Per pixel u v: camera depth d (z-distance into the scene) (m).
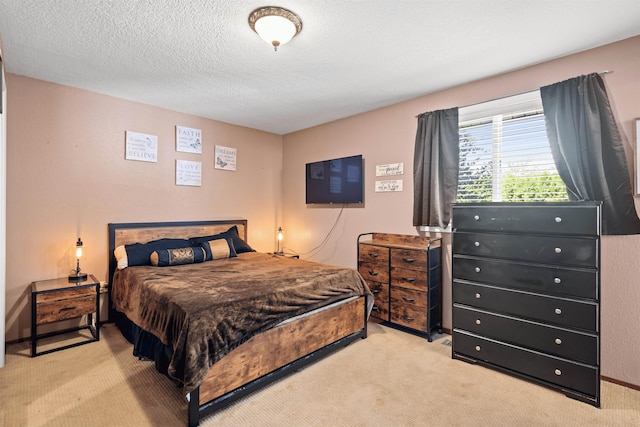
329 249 4.39
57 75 2.89
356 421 1.87
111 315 3.40
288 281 2.59
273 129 4.81
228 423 1.85
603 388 2.23
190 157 4.05
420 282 3.03
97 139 3.33
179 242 3.65
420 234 3.43
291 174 4.98
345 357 2.67
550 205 2.20
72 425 1.80
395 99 3.51
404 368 2.49
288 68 2.73
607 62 2.31
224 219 4.41
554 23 2.05
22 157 2.91
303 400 2.07
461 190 3.17
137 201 3.62
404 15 1.98
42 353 2.66
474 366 2.52
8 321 2.86
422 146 3.30
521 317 2.32
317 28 2.12
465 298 2.59
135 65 2.68
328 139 4.40
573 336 2.10
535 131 2.72
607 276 2.30
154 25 2.08
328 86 3.13
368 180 3.91
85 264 3.28
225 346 1.93
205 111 3.94
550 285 2.19
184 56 2.51
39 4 1.85
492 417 1.91
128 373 2.37
